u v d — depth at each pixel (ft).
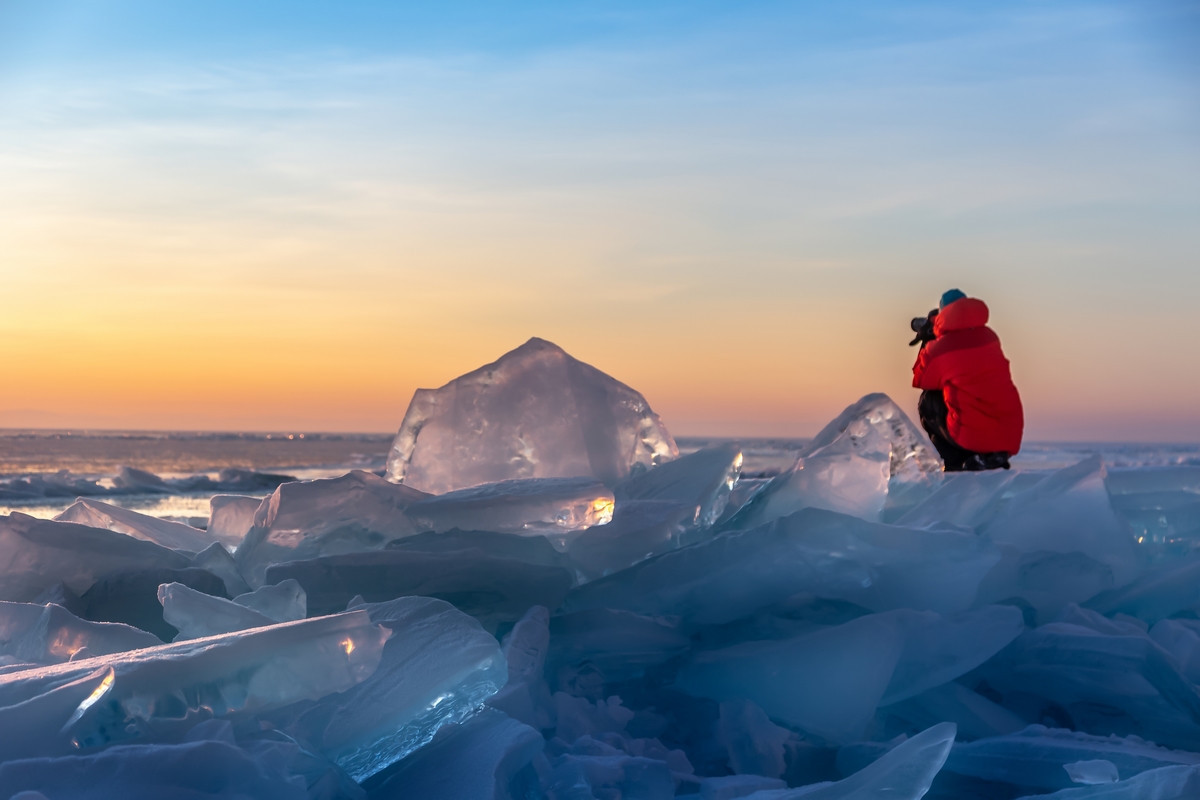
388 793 3.23
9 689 2.83
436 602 4.42
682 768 4.08
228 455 136.98
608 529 5.68
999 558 4.94
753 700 4.57
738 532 5.13
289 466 95.76
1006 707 4.97
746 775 3.95
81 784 2.52
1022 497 5.89
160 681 2.91
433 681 3.71
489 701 3.87
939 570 4.88
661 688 4.97
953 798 4.00
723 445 6.77
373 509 5.90
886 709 4.88
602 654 4.91
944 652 4.67
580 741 3.99
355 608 4.43
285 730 3.42
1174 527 6.50
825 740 4.41
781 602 5.06
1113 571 5.66
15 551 5.28
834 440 6.84
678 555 5.15
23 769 2.49
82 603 5.01
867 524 4.88
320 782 3.06
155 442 241.14
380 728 3.56
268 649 3.13
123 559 5.47
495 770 3.10
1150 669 4.51
